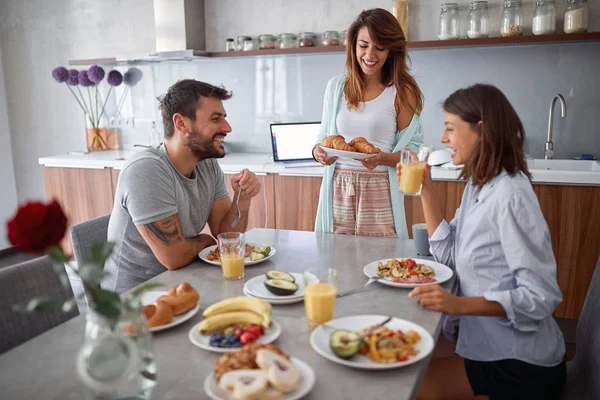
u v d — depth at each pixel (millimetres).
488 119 1375
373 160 2203
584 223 2799
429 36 3455
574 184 2771
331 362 1064
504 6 3164
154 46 4141
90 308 884
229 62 3986
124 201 1738
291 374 917
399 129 2414
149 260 1817
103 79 4352
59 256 844
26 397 955
